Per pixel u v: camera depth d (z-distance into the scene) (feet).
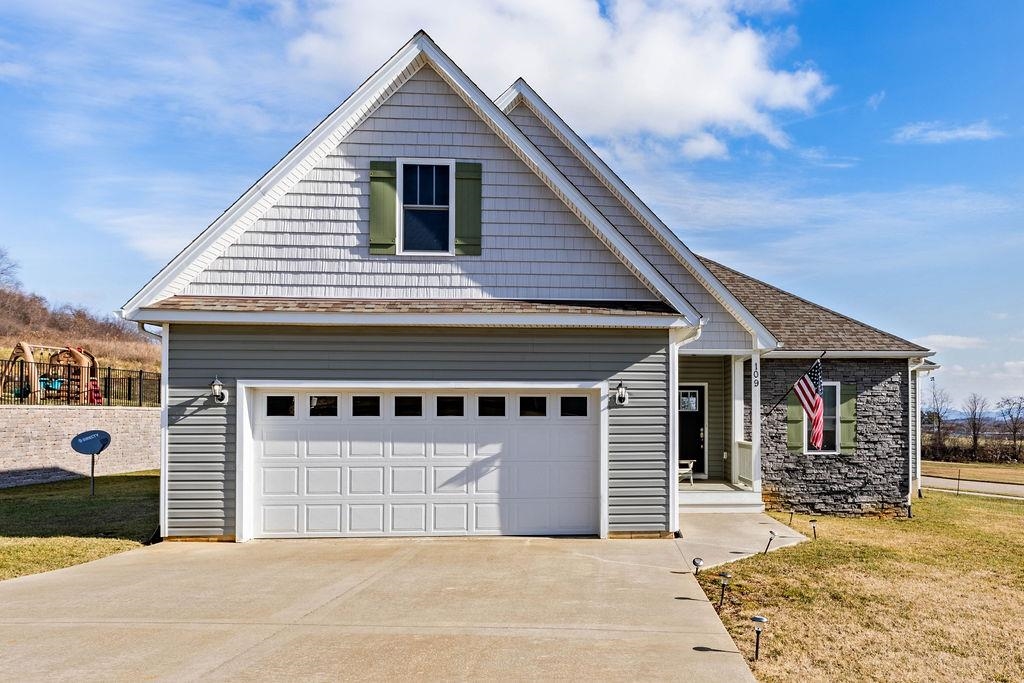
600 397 34.09
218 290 33.71
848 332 49.98
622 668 17.48
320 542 32.89
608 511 33.83
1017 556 32.91
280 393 33.71
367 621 21.04
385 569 27.66
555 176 34.04
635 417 34.09
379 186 34.32
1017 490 72.28
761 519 40.93
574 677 16.90
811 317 51.83
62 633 19.99
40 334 182.50
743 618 21.94
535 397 34.63
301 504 33.65
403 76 34.53
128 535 34.68
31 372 76.79
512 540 33.35
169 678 16.74
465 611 22.09
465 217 34.60
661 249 44.16
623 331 34.22
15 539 33.68
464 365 33.73
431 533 34.01
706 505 43.78
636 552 30.86
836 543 34.45
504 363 33.81
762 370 48.47
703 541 33.45
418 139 34.60
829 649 19.51
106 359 156.66
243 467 32.86
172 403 32.76
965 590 26.08
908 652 19.47
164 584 25.36
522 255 34.73
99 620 21.17
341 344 33.42
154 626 20.59
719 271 58.54
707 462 51.19
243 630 20.24
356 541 33.12
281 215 34.06
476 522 34.22
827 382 48.52
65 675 16.92
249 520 33.22
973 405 115.96
